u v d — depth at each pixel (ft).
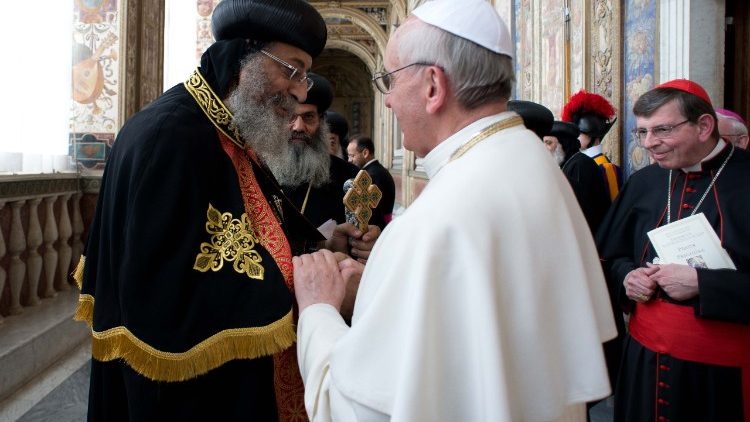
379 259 3.40
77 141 19.70
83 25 19.75
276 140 5.30
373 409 3.03
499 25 3.65
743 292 5.79
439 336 2.96
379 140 82.48
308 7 5.32
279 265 4.85
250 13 5.07
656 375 6.52
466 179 3.27
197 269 4.39
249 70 5.11
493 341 2.85
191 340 4.21
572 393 3.18
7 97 14.62
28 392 11.81
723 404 6.07
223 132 5.02
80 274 5.46
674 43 12.11
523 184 3.28
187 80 5.26
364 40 72.43
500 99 3.71
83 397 11.64
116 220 4.48
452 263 3.04
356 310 3.50
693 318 6.22
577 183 10.54
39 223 15.25
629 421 7.00
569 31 17.79
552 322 3.19
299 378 5.23
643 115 6.86
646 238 7.13
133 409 4.25
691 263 6.28
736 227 6.17
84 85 19.75
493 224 3.13
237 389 4.59
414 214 3.30
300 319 4.31
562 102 18.33
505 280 3.11
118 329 4.28
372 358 3.09
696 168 6.72
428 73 3.64
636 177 7.73
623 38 14.44
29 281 14.64
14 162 14.46
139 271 4.20
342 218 9.66
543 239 3.21
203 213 4.55
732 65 11.97
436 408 2.89
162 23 23.45
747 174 6.39
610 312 3.59
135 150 4.50
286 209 6.12
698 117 6.45
